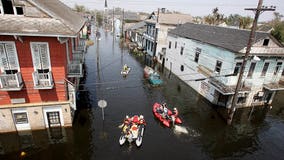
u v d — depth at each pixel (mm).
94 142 13500
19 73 11586
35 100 12766
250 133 15828
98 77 25562
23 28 10484
